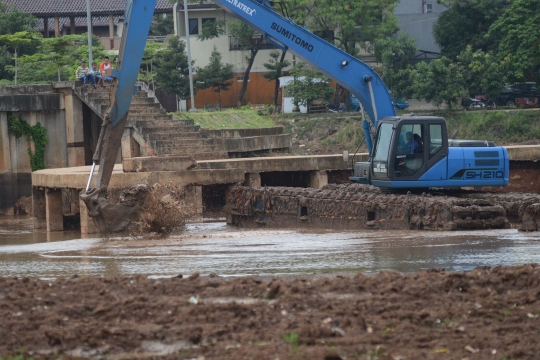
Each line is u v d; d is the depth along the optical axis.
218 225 47.53
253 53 102.31
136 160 47.22
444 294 19.05
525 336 16.16
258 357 14.88
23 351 15.45
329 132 90.44
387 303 18.20
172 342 15.99
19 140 66.75
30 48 91.25
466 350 15.41
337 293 19.28
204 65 107.12
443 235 34.50
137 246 36.12
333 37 97.25
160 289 19.80
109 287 20.09
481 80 88.06
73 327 16.73
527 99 95.56
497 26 89.38
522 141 84.19
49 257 32.84
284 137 72.50
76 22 115.19
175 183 46.81
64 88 67.12
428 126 39.75
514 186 59.06
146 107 67.62
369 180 42.34
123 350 15.66
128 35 39.91
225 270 26.53
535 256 27.56
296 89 96.56
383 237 35.09
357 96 44.25
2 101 65.25
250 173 54.50
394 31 97.69
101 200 41.09
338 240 34.97
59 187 48.16
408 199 38.09
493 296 18.81
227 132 69.19
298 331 16.19
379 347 15.38
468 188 52.09
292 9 96.00
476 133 86.12
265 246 33.94
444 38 96.62
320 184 56.75
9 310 18.02
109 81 67.75
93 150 68.81
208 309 17.67
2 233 50.97
